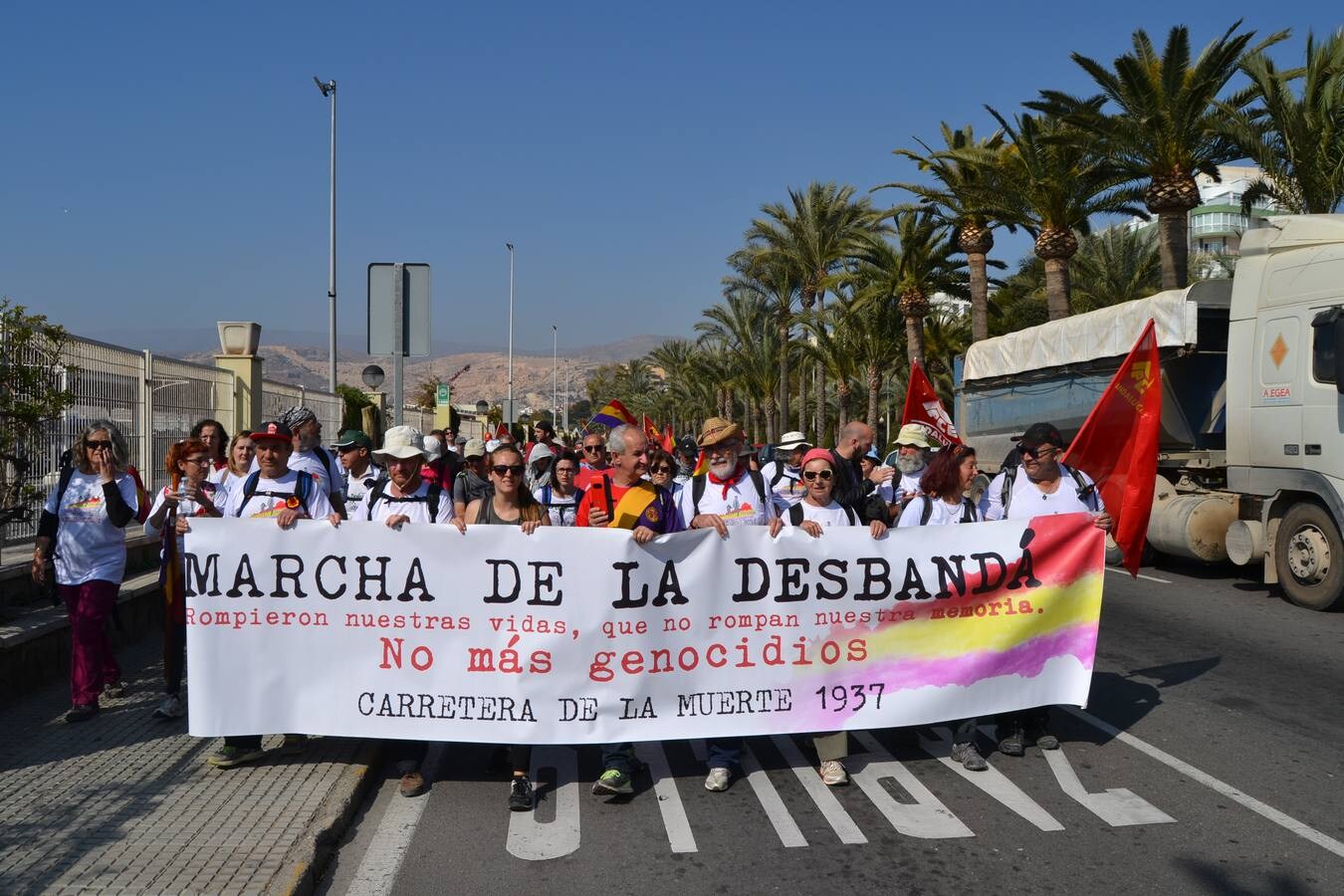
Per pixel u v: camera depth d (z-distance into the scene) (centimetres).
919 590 563
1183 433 1288
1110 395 661
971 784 552
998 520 593
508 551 537
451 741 536
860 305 3209
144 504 656
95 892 403
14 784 524
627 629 538
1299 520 1067
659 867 454
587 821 508
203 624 541
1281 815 502
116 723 636
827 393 6025
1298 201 2102
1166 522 1277
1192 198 2133
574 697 536
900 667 561
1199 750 602
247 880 413
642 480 567
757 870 450
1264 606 1077
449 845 480
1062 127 2369
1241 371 1136
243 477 636
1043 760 589
